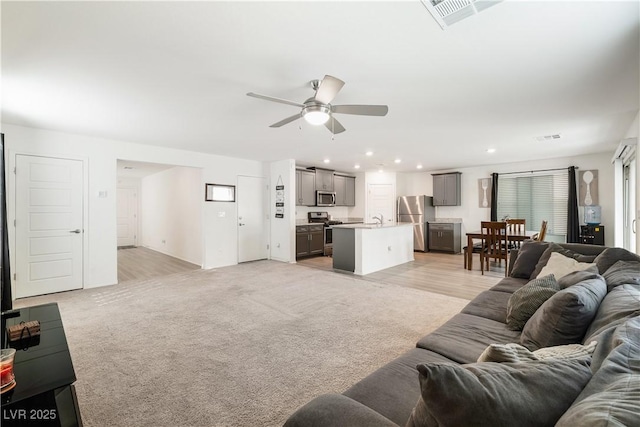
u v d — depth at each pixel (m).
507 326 1.95
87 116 3.48
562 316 1.47
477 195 7.61
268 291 4.23
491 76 2.47
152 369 2.20
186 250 6.76
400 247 6.39
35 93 2.79
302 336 2.75
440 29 1.83
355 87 2.68
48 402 1.30
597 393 0.67
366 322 3.07
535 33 1.88
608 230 5.73
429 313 3.32
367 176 8.95
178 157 5.50
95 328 2.94
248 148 5.41
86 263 4.44
